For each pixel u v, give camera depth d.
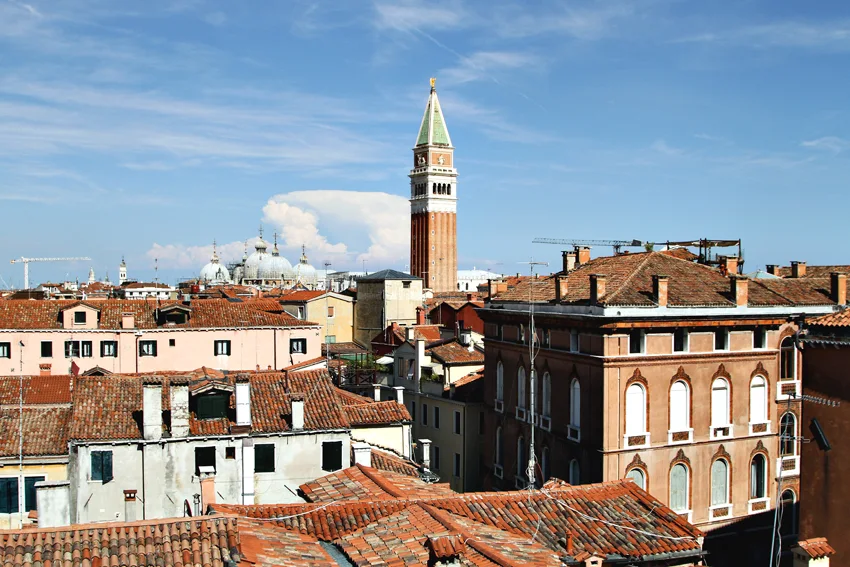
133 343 76.06
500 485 61.38
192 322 78.50
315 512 27.16
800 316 53.41
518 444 58.84
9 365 73.81
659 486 49.50
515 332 59.72
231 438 39.34
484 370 64.94
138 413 40.53
